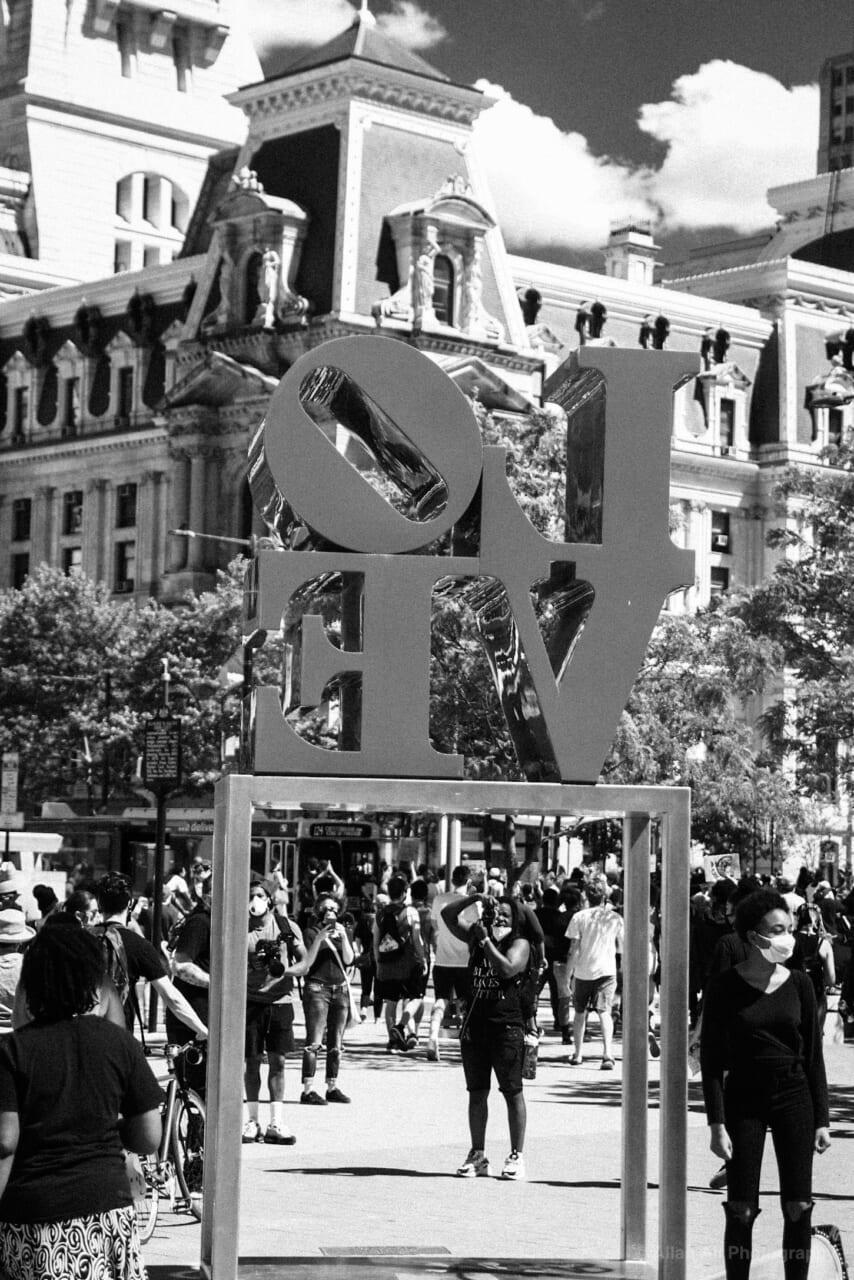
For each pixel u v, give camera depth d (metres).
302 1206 25.11
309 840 96.81
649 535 19.53
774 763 89.19
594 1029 56.78
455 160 139.88
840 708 80.00
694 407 161.88
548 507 73.12
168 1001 24.58
